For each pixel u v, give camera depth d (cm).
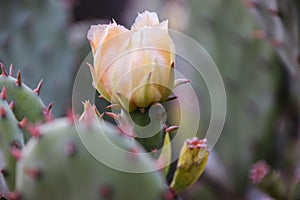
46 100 119
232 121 123
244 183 124
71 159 55
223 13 121
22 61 120
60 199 56
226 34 122
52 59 121
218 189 126
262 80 121
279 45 93
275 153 125
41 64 121
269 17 92
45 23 122
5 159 61
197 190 127
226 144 123
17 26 120
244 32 120
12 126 61
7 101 64
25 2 121
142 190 56
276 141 124
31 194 56
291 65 94
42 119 65
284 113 123
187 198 129
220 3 121
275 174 93
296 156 124
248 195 124
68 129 55
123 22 181
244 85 122
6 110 61
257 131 122
